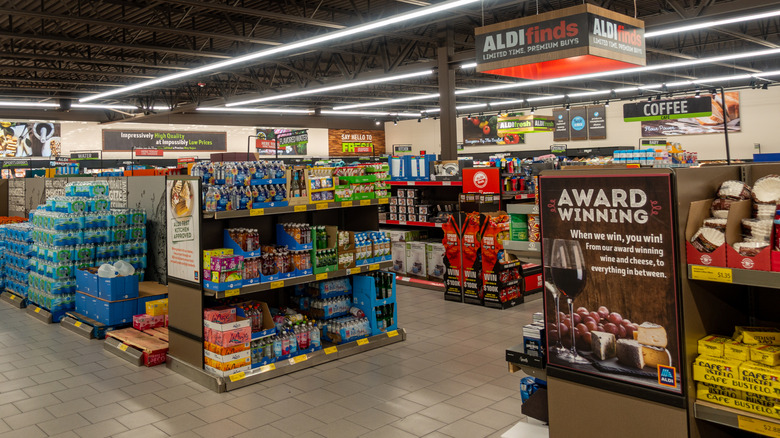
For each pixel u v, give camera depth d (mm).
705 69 20453
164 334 6117
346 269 5934
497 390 4742
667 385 2135
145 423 4230
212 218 5285
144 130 25844
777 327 2410
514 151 28797
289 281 5426
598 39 5750
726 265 1991
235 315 5145
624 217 2213
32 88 19031
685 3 12281
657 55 17969
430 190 10500
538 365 2791
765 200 2127
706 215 2215
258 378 5039
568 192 2379
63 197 7582
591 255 2322
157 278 7363
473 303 8094
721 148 22297
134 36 13828
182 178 5250
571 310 2406
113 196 8195
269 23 13008
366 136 33156
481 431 3961
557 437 2498
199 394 4797
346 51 15000
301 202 5637
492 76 19984
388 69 14438
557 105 27172
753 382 1947
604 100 25438
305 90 16266
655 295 2146
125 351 5812
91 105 21984
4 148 22562
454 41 14180
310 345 5539
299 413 4352
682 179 2092
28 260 8172
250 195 5238
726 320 2361
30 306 7883
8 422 4293
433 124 31984
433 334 6523
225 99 19219
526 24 6133
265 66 18422
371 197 6316
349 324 5852
